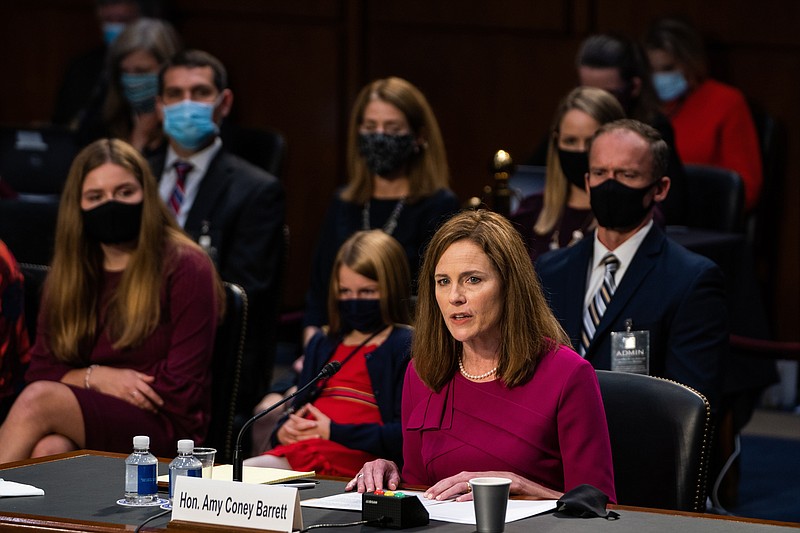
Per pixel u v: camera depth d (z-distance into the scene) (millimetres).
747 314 12414
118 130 14898
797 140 17359
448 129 18891
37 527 5777
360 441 9094
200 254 9844
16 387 10234
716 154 16062
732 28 17578
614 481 7320
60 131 14836
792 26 17359
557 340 6840
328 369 6676
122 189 9602
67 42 19031
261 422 10555
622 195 8852
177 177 12852
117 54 14734
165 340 9641
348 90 18953
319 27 18938
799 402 16750
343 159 19062
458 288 6652
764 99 17500
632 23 18156
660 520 5711
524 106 18750
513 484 6402
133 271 9625
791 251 17328
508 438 6738
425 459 6934
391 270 9531
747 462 13906
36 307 10641
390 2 18891
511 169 11195
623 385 7434
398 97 11836
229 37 18922
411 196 11914
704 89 16125
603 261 9086
